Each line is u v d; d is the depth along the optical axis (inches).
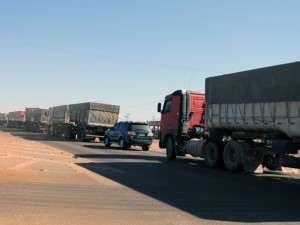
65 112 1731.1
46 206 301.6
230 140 661.3
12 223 248.7
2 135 1578.5
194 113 793.6
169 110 826.2
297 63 514.6
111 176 501.0
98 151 983.0
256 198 389.1
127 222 267.4
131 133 1116.5
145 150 1173.1
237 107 627.2
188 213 305.0
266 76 570.9
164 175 546.0
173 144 810.2
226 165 652.1
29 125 2532.0
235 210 324.2
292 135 522.0
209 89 701.3
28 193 347.6
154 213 299.6
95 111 1462.8
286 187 486.0
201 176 555.8
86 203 321.1
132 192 387.5
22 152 752.3
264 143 604.7
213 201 361.1
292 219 298.5
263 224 279.7
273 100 553.6
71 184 411.5
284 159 549.0
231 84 644.1
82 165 614.9
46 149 901.8
